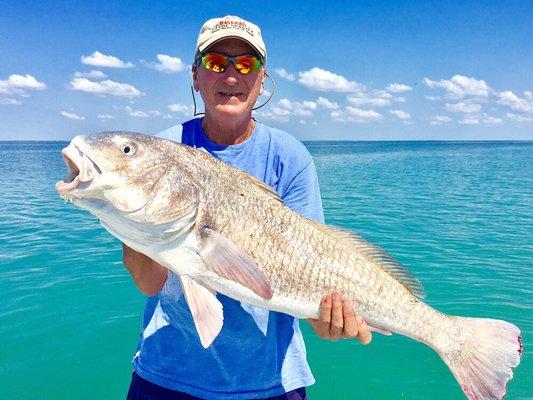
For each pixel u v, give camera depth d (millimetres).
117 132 920
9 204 5746
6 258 3330
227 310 1008
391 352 2100
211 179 953
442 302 2627
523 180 9492
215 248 914
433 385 1856
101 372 1908
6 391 1755
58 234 4074
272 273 967
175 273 975
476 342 1055
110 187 872
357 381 1882
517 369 1911
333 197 6770
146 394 1058
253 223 966
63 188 851
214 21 1016
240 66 988
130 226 904
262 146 1064
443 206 5949
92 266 3154
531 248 3771
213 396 1020
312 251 996
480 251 3680
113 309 2465
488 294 2742
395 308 1035
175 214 912
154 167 903
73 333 2209
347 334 969
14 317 2352
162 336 1049
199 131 1082
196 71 1090
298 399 1098
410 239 4082
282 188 1065
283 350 1076
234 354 1022
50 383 1820
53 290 2709
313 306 990
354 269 1017
